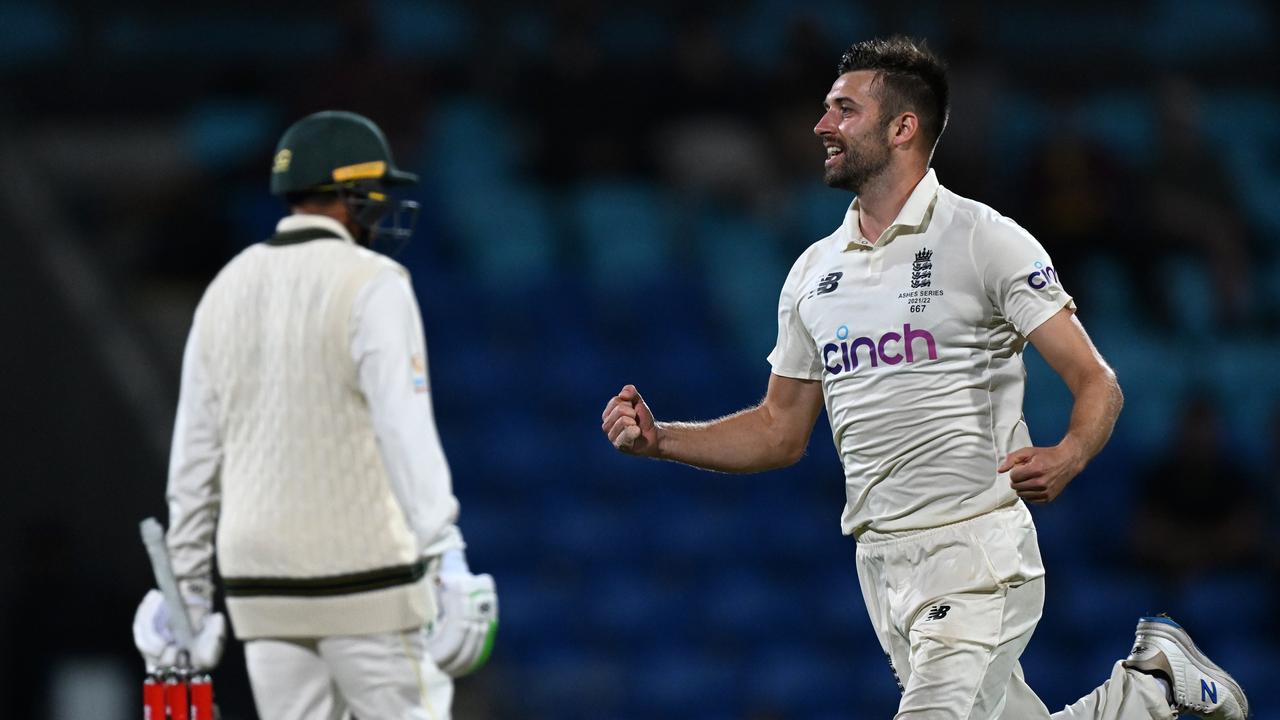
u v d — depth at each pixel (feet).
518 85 139.44
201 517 46.16
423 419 43.91
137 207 120.16
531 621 107.04
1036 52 162.50
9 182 98.22
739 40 155.43
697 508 115.03
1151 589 116.16
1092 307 132.57
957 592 42.65
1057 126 141.79
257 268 45.62
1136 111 160.04
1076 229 133.69
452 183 135.85
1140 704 49.03
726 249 134.00
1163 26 166.91
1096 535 120.88
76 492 95.55
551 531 111.65
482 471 114.62
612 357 124.26
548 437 117.70
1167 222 135.74
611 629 107.76
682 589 110.32
